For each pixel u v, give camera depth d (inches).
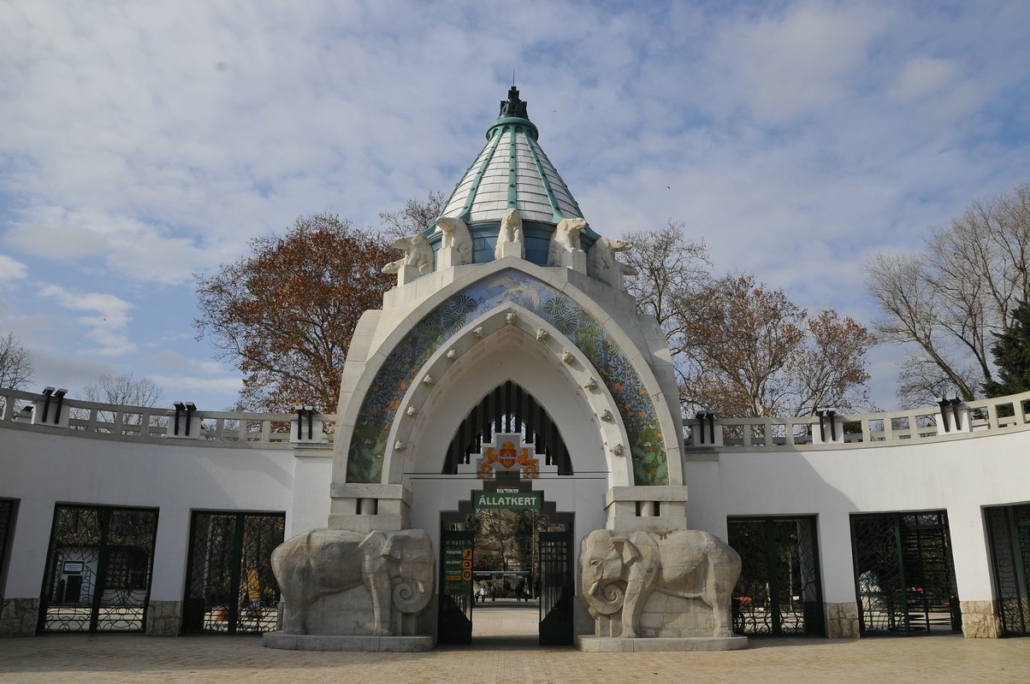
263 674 585.9
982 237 1519.4
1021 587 921.5
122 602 938.1
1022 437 864.3
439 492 894.4
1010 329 1389.0
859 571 968.3
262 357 1438.2
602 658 713.6
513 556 2153.1
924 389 1566.2
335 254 1441.9
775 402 1605.6
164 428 979.9
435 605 845.8
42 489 864.3
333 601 794.8
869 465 952.9
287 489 946.1
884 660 684.7
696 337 1483.8
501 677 582.9
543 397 920.3
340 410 874.1
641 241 1539.1
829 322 1603.1
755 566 987.3
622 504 839.7
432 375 861.8
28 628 845.2
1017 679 565.9
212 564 960.9
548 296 896.9
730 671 618.8
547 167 1085.8
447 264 939.3
